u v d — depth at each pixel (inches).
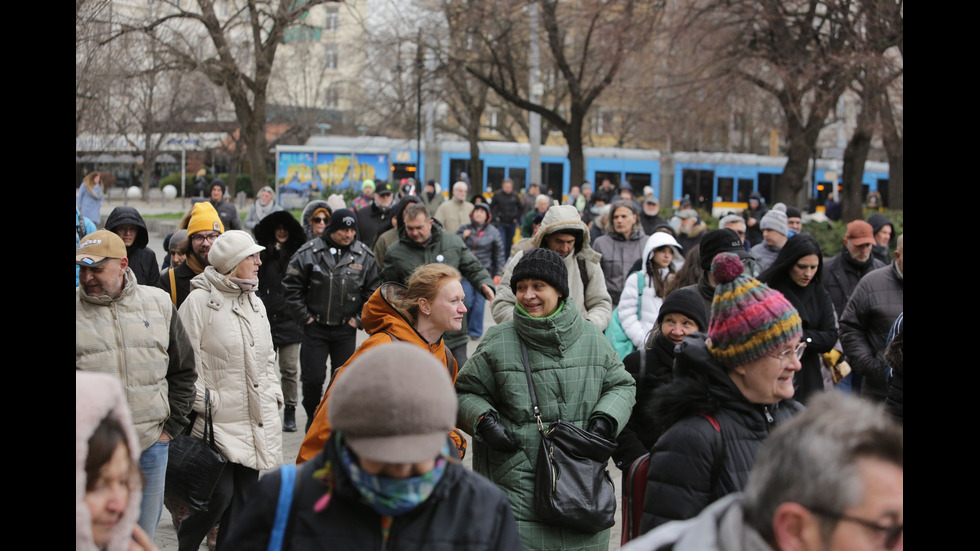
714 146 1587.1
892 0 822.5
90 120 714.8
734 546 78.0
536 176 1246.3
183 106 1608.0
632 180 1640.0
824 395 79.0
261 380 220.1
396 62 1334.9
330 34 1833.2
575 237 274.4
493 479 180.9
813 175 1817.2
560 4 1147.9
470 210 657.6
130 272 184.7
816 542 75.0
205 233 279.1
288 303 323.6
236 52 1083.3
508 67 1219.2
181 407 192.5
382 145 1555.1
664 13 991.0
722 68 951.0
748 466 127.6
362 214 537.6
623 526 150.0
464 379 184.9
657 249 286.7
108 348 178.4
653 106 1103.0
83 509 90.9
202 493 199.3
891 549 73.5
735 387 129.9
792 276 248.4
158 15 946.1
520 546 101.6
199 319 215.9
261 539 96.6
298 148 1502.2
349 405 89.2
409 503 93.2
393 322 188.4
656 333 203.2
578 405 180.2
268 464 217.6
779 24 910.4
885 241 409.7
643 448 199.6
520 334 184.2
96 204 655.8
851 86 902.4
